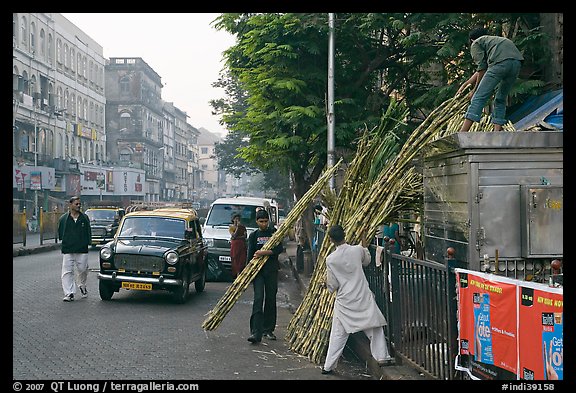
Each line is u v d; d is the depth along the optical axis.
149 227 13.59
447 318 5.62
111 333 9.45
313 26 15.98
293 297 14.49
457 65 15.77
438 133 8.39
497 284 4.74
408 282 6.85
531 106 13.09
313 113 16.02
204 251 14.80
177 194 108.25
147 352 8.29
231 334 9.62
